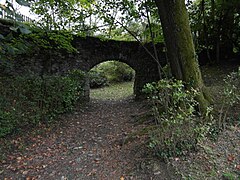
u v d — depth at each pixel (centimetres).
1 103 459
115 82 1805
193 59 427
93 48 991
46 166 348
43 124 573
